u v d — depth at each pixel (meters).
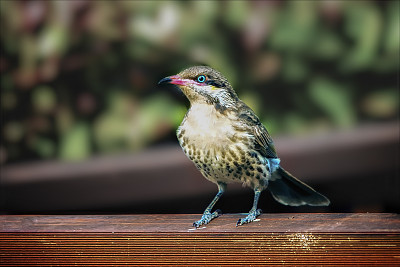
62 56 3.74
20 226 3.33
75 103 3.75
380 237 3.29
